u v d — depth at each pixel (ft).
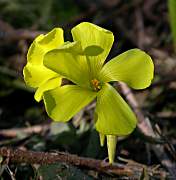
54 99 0.56
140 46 1.01
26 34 1.01
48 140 0.75
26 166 0.67
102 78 0.58
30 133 0.78
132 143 0.74
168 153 0.73
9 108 0.91
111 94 0.57
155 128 0.73
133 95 0.81
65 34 1.01
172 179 0.67
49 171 0.64
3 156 0.64
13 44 1.02
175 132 0.79
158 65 0.94
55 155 0.64
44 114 0.87
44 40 0.56
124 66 0.57
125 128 0.55
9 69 0.96
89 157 0.70
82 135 0.74
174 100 0.88
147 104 0.87
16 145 0.75
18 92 0.92
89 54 0.57
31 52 0.57
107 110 0.56
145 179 0.64
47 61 0.56
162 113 0.84
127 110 0.56
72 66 0.57
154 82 0.90
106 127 0.56
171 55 0.97
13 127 0.84
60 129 0.74
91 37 0.58
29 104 0.91
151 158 0.73
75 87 0.58
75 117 0.77
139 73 0.56
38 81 0.58
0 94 0.92
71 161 0.65
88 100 0.57
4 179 0.67
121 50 1.02
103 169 0.65
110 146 0.59
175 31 0.83
